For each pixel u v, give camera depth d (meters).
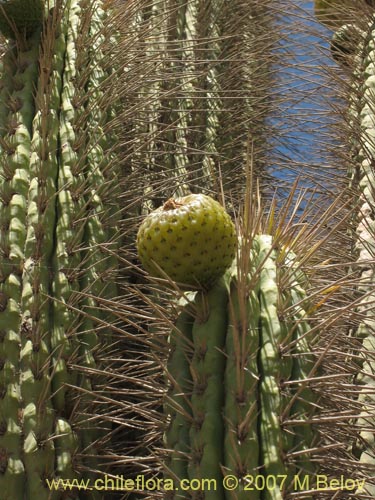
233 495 0.70
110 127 0.98
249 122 1.24
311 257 0.81
